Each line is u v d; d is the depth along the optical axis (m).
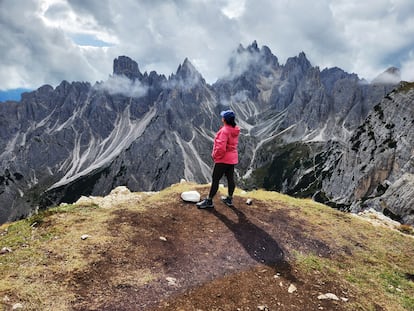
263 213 16.33
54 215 13.69
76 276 8.95
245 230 13.80
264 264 11.13
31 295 7.81
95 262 9.81
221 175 15.41
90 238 11.32
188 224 13.92
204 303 8.47
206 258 11.09
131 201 17.30
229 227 13.94
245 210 16.44
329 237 14.34
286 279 10.23
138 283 9.03
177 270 10.07
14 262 9.47
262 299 8.91
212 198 16.16
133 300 8.23
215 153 14.89
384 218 21.94
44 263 9.49
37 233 11.80
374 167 173.38
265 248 12.35
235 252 11.75
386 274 11.61
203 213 15.30
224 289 9.27
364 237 15.07
